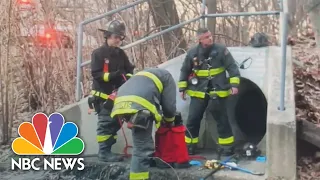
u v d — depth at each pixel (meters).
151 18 10.90
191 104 6.30
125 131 6.59
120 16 9.59
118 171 5.85
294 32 10.75
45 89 8.54
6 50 7.60
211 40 6.10
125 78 6.02
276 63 6.61
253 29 13.73
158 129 5.70
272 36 12.55
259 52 6.70
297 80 7.81
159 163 5.64
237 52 6.79
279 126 4.94
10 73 7.81
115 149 6.64
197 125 6.37
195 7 12.30
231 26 13.50
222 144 6.18
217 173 5.37
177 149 5.62
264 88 6.51
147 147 5.23
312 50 9.43
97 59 5.96
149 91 5.18
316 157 5.91
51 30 8.54
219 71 6.12
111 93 6.02
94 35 9.35
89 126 6.65
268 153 5.01
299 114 6.98
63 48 8.79
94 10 10.06
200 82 6.21
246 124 7.23
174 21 11.21
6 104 7.55
